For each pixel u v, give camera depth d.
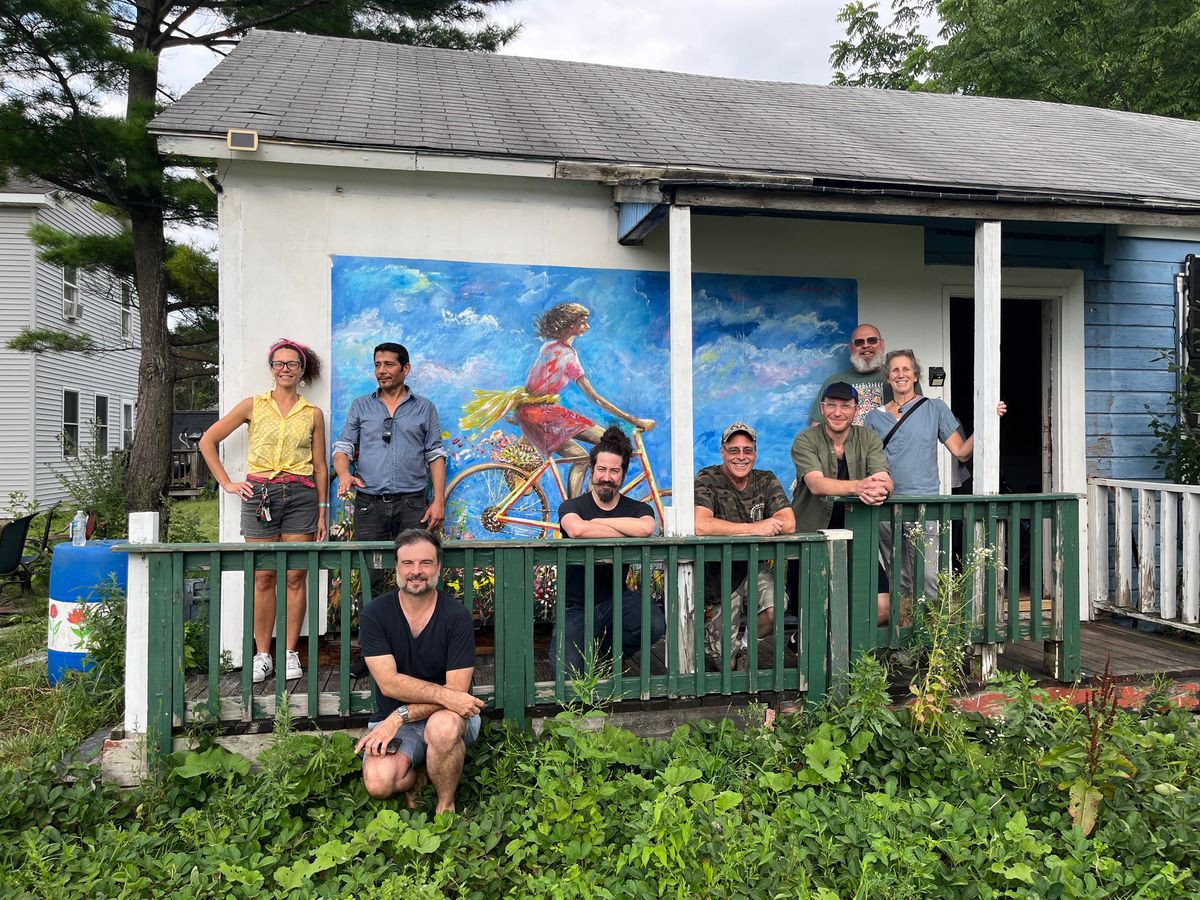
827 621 3.88
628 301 5.33
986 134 6.86
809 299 5.66
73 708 4.33
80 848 3.00
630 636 4.01
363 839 2.92
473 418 5.09
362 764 3.30
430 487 4.92
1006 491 8.18
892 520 4.00
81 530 5.02
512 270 5.14
